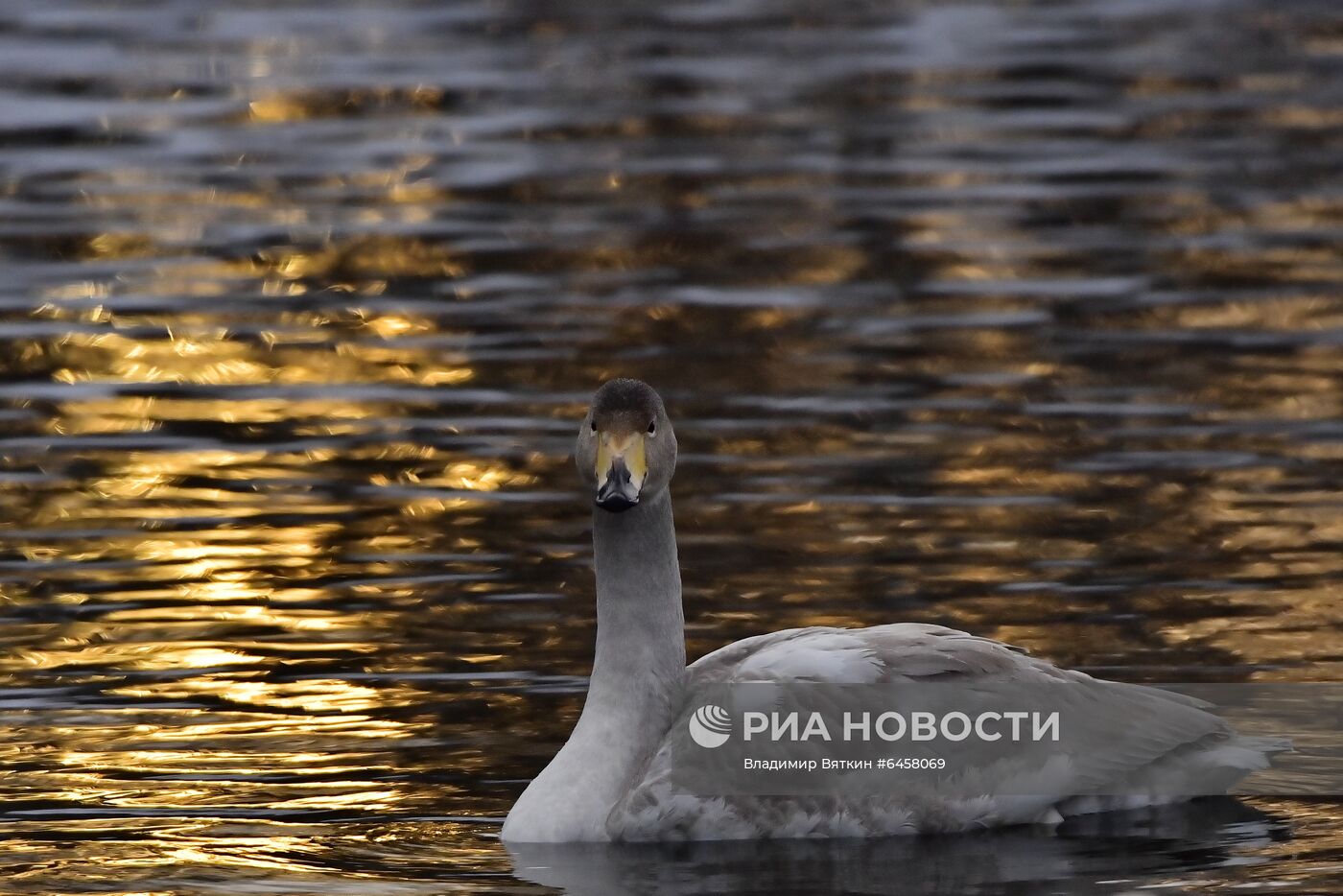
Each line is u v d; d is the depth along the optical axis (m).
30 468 17.84
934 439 18.14
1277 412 18.91
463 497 16.91
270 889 9.55
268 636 13.69
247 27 46.16
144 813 10.65
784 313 23.31
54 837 10.27
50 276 25.77
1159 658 12.84
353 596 14.49
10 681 12.85
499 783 11.13
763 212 29.11
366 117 36.81
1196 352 21.23
